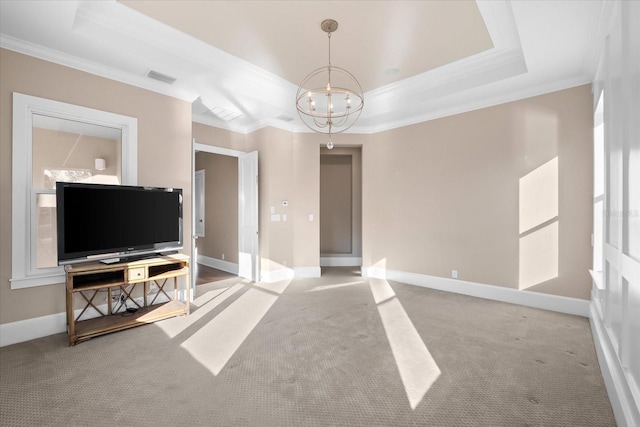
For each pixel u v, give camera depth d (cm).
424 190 493
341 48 346
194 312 366
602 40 264
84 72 319
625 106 180
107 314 333
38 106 291
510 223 408
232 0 266
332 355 259
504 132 412
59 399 198
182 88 390
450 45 340
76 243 287
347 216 701
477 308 383
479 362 248
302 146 562
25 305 288
